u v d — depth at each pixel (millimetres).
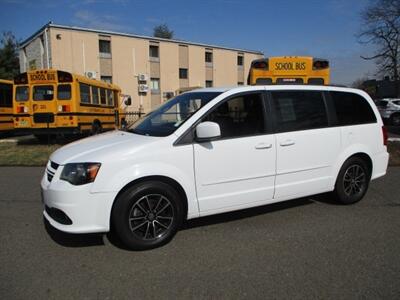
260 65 10625
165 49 33688
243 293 3217
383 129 5977
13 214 5457
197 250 4129
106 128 16781
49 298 3160
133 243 4059
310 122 5195
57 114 13555
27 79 13609
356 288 3279
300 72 10562
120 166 3943
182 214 4348
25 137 18422
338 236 4504
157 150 4113
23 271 3656
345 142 5504
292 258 3898
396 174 8094
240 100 4684
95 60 29562
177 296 3184
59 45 27656
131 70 31688
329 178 5418
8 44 45406
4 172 8672
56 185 3922
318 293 3201
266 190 4820
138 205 4070
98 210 3891
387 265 3719
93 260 3898
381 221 5047
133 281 3449
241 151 4574
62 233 4660
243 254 4016
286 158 4934
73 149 4293
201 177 4359
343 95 5605
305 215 5293
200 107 4461
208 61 37375
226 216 5250
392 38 35875
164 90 33938
